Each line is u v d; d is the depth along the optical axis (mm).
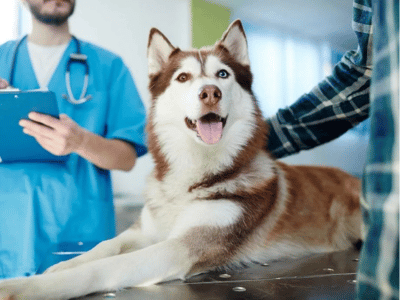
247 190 1060
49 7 1543
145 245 1113
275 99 7078
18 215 1399
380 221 383
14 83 1577
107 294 743
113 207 1694
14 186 1417
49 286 682
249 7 6328
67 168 1534
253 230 1062
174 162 1132
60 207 1470
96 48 1744
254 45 6844
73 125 1370
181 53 1272
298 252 1192
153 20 5535
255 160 1157
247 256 1051
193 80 1145
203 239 955
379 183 391
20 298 641
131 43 5332
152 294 738
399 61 375
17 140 1280
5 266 1359
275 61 7117
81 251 1258
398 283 354
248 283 818
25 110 1155
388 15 398
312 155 7121
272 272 935
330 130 1399
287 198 1239
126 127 1676
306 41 7633
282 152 1490
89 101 1618
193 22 5754
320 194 1400
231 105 1145
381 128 396
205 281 853
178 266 873
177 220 1043
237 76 1230
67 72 1575
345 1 6078
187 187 1081
